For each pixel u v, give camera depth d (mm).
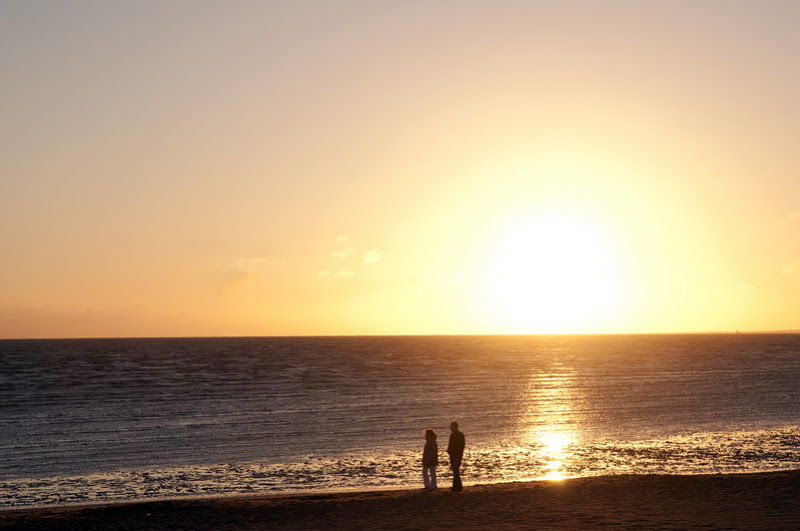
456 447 21438
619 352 193000
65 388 78750
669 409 54500
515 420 47938
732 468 29922
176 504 20250
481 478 27906
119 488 26938
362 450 35375
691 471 29188
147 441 39094
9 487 27328
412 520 16516
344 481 27672
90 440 39750
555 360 146500
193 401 63156
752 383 82688
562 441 38031
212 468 30781
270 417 50500
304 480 27891
